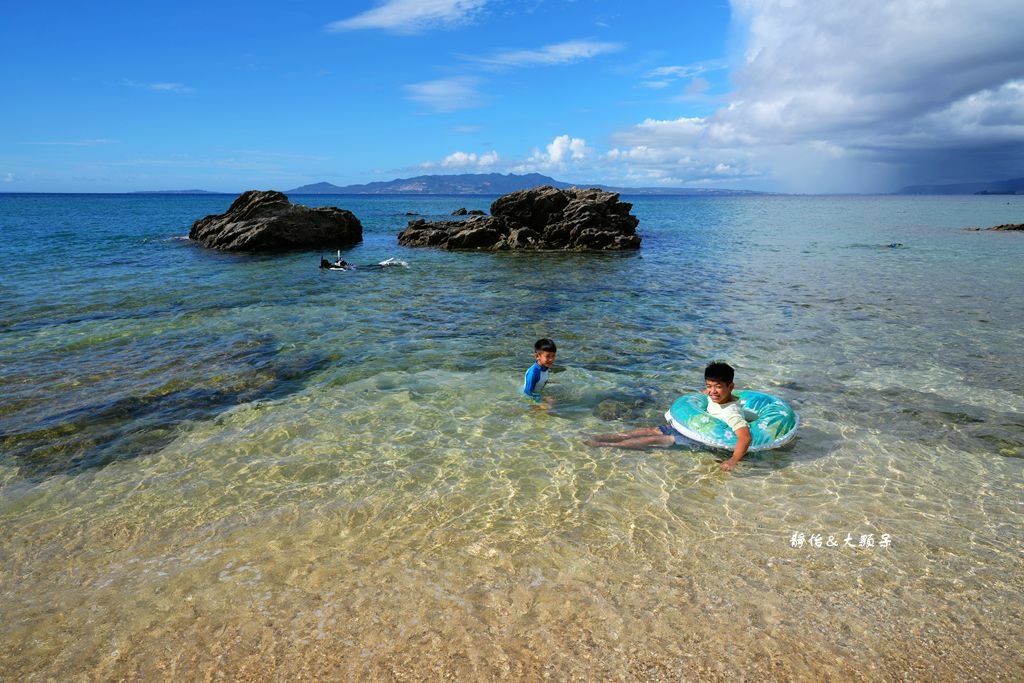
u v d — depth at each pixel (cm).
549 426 702
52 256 2397
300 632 366
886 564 434
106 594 404
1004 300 1468
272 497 533
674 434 649
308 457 616
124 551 454
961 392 807
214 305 1423
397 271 2119
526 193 3309
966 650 352
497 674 334
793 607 388
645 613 382
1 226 4209
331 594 401
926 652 350
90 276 1873
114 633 367
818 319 1260
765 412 650
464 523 489
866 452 627
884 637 362
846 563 435
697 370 911
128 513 507
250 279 1869
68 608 390
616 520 494
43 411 737
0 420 707
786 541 463
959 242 3166
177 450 632
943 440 656
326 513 505
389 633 365
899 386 830
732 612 383
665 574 422
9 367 910
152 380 857
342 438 664
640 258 2558
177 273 1989
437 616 380
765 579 416
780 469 588
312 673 334
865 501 525
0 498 533
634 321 1254
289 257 2562
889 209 9162
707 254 2700
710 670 336
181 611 386
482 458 614
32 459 610
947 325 1194
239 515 503
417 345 1057
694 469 588
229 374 887
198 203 11606
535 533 474
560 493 541
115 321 1231
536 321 1258
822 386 832
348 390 823
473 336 1123
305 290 1666
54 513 507
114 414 730
